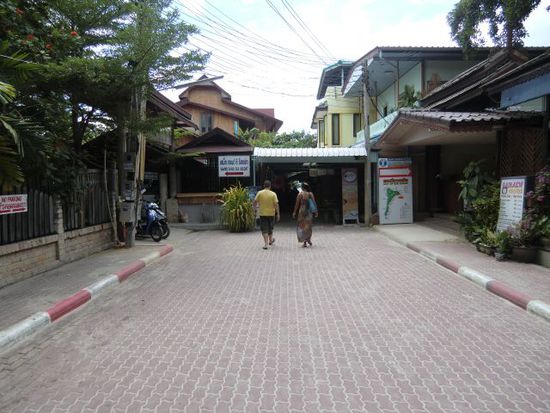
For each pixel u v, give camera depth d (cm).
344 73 2533
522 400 358
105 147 1176
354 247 1169
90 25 912
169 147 1784
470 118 965
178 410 347
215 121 3212
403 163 1616
